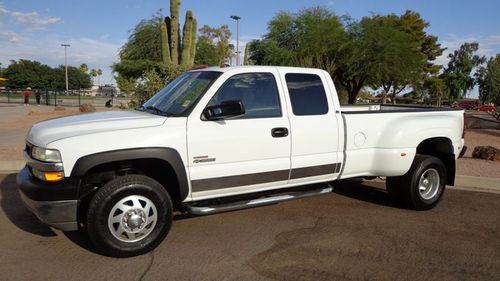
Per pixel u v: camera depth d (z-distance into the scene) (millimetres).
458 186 8102
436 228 5594
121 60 34719
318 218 5914
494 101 85250
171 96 5262
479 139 15938
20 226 5379
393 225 5676
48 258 4453
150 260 4445
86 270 4195
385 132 5996
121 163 4652
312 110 5512
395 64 29812
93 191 4598
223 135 4836
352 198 7004
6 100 47250
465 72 86125
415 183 6180
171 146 4562
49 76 97438
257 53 33750
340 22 30188
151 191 4496
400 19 46844
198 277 4094
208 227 5469
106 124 4547
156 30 34125
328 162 5578
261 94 5195
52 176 4188
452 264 4484
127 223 4418
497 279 4164
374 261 4508
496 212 6379
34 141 4457
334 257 4594
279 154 5215
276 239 5090
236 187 5023
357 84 33188
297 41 30719
